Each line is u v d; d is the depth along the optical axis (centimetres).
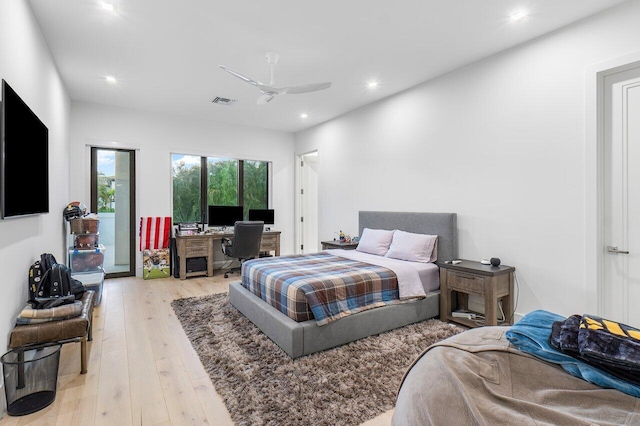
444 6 251
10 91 190
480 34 291
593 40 259
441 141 383
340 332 264
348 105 498
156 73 377
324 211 593
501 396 89
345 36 296
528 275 303
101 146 496
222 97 462
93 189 504
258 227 534
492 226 331
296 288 260
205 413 186
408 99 425
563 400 90
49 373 200
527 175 303
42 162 270
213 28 282
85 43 306
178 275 532
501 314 318
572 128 272
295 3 247
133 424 176
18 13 217
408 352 253
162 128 543
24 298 231
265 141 652
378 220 457
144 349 267
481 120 341
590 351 98
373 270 312
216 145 596
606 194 260
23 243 231
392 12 259
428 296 329
